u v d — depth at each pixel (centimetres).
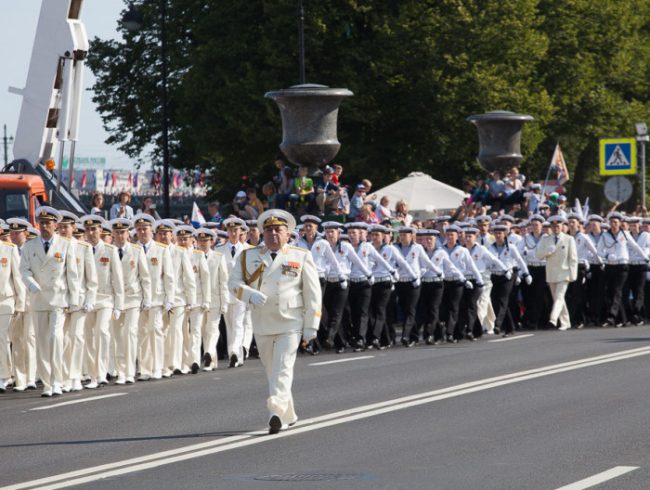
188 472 2298
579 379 3462
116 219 4006
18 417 3173
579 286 5781
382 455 2406
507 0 8956
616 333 5172
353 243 4828
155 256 4053
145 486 2178
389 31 8769
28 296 3884
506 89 8931
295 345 2798
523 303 5738
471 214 6425
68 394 3694
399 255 4931
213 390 3562
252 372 4075
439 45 8869
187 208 11981
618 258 5753
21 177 5534
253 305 2792
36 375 4156
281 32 8825
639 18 10862
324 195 5822
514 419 2797
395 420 2830
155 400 3388
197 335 4191
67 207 5722
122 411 3188
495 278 5331
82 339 3788
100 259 3897
